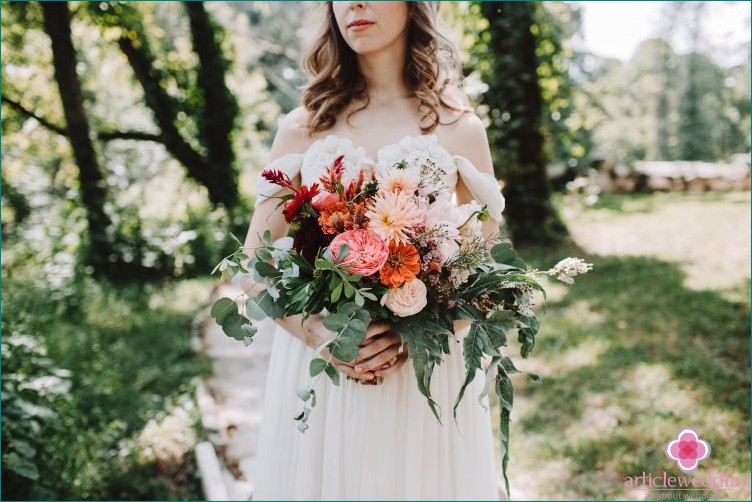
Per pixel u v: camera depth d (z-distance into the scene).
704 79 22.34
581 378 3.62
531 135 7.07
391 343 1.34
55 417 2.61
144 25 8.32
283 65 13.33
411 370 1.51
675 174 11.77
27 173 7.48
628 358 3.82
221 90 8.95
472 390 1.58
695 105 22.39
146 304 5.96
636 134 22.56
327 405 1.54
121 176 8.66
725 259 5.98
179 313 5.72
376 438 1.48
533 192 7.23
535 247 7.09
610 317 4.62
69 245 6.92
